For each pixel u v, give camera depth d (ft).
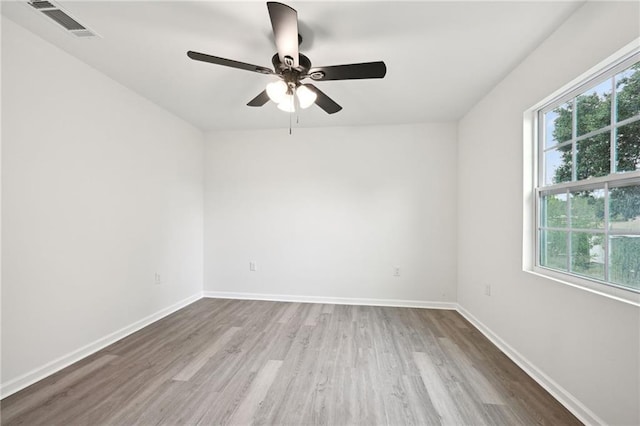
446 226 12.32
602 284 5.27
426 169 12.44
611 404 4.83
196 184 13.25
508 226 8.09
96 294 8.18
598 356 5.08
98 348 8.20
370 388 6.44
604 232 5.37
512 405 5.87
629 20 4.58
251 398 6.07
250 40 6.68
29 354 6.48
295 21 4.75
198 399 6.02
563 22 5.96
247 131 13.56
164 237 11.10
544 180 7.08
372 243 12.76
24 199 6.39
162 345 8.55
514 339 7.76
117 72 8.24
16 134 6.23
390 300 12.64
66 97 7.27
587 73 5.44
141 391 6.27
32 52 6.49
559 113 6.59
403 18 5.87
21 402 5.86
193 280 13.03
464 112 11.18
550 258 6.88
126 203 9.25
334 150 13.02
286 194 13.32
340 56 7.27
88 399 5.99
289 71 6.22
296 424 5.33
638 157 4.74
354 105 10.52
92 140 8.02
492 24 6.05
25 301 6.41
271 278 13.39
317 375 6.95
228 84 8.96
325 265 13.05
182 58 7.49
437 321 10.69
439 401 5.99
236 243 13.62
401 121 12.27
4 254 6.05
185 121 12.42
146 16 5.89
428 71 8.03
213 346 8.50
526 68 7.27
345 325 10.23
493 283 8.95
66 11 5.77
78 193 7.63
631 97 4.85
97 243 8.20
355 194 12.88
